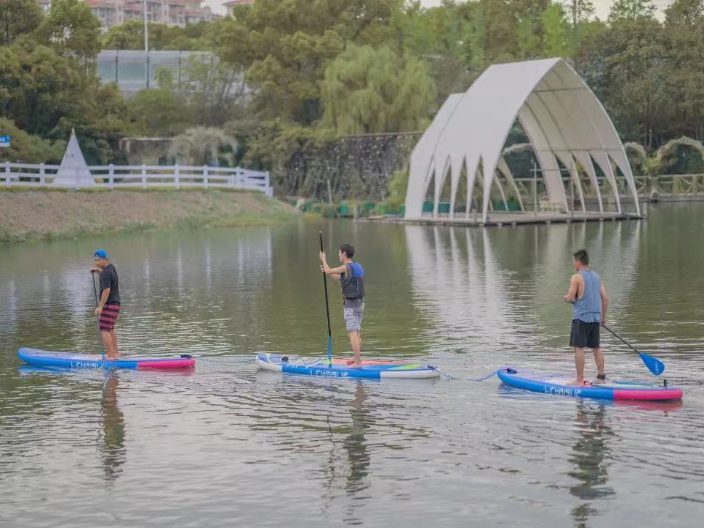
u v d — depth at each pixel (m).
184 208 55.56
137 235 48.06
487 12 105.38
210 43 102.81
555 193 60.31
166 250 39.12
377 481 10.60
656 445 11.59
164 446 11.89
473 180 52.66
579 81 52.41
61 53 72.88
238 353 17.36
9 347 18.20
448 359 16.47
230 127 77.25
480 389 14.39
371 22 95.12
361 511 9.80
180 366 16.12
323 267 15.81
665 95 76.88
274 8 90.31
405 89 75.06
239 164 76.88
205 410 13.48
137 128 79.88
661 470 10.76
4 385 15.07
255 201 60.97
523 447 11.62
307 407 13.54
